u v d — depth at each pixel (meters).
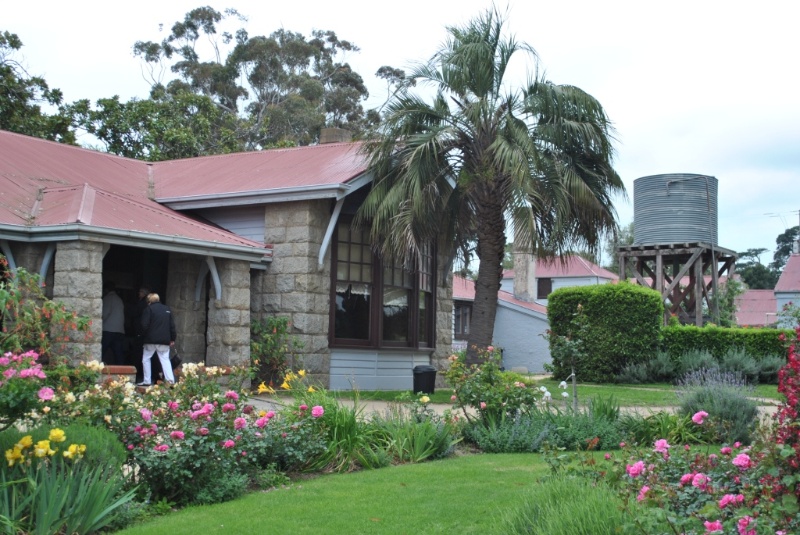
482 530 6.16
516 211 15.30
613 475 5.77
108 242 13.96
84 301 13.59
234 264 16.30
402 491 7.70
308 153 20.56
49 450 5.96
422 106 17.16
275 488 7.98
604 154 17.08
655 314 21.97
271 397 15.05
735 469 5.99
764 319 48.50
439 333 21.06
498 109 16.95
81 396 7.91
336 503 7.19
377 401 15.45
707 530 4.37
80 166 18.97
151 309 14.38
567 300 22.59
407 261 17.58
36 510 5.77
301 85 45.28
